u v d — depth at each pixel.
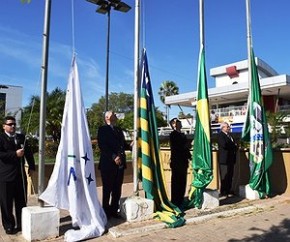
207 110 7.57
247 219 6.89
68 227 6.18
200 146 7.52
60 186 5.87
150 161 6.81
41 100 5.88
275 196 8.84
